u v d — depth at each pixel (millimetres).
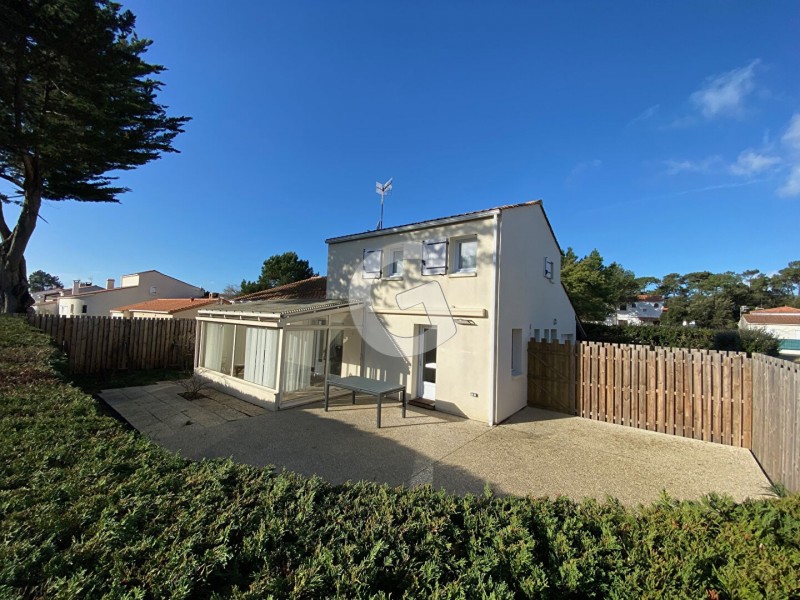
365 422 7758
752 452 6426
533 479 5195
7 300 13227
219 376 10469
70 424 3188
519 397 9281
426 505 2328
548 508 2439
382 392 7512
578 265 25562
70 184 14523
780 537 2104
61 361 6312
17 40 9734
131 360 13195
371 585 1610
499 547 1966
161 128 13992
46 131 11336
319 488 2408
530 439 6988
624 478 5293
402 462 5691
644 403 7852
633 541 2098
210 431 6988
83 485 2156
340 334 11336
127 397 9547
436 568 1718
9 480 2117
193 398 9492
